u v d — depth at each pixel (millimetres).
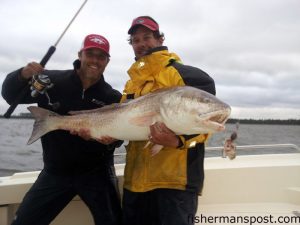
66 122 3162
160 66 2955
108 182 3432
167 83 2877
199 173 2902
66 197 3357
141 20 3195
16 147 15977
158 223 2971
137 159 3018
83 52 3348
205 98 2467
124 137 2891
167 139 2590
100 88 3473
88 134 3088
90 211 3436
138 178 2955
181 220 2742
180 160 2820
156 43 3271
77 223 3633
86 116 3078
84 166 3332
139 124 2750
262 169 3795
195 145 2865
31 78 3164
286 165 3807
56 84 3434
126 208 3113
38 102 3488
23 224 3215
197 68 2898
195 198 2842
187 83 2809
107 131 2959
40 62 3236
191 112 2475
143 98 2770
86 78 3416
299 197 3697
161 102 2619
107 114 2961
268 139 16219
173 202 2795
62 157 3293
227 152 3072
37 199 3264
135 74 3123
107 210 3305
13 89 3205
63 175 3314
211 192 3777
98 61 3340
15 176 3811
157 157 2859
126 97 3188
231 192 3789
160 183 2838
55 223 3615
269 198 3779
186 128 2539
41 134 3180
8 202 3434
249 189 3789
